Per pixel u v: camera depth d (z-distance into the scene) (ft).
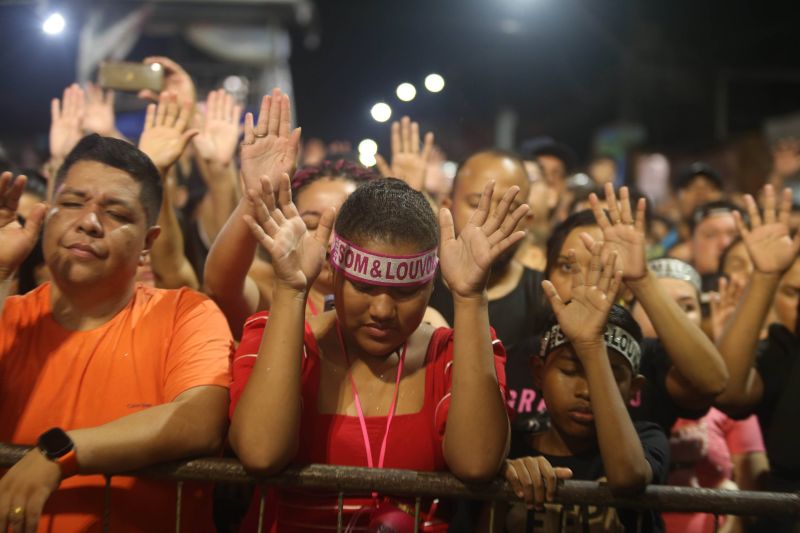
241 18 34.83
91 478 8.20
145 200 8.79
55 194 8.82
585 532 8.91
